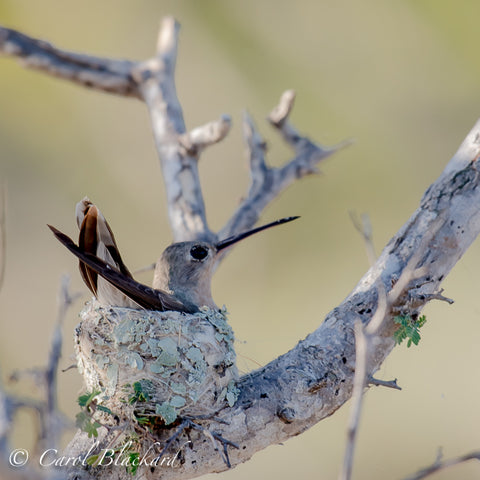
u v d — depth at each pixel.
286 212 15.38
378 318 5.35
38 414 4.29
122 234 15.13
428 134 15.44
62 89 15.41
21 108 15.31
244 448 6.29
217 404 6.32
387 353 6.45
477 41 15.27
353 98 15.53
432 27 15.40
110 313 6.55
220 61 15.59
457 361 12.76
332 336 6.48
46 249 14.77
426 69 15.46
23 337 13.97
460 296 13.33
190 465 6.21
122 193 15.29
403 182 15.38
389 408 12.45
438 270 6.48
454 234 6.50
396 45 15.51
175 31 10.32
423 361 12.77
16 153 15.16
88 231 7.03
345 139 15.49
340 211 15.34
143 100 10.06
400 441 12.23
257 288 15.05
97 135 15.41
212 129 9.11
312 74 15.58
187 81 15.61
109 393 6.31
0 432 4.12
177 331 6.50
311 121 15.51
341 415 12.21
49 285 14.41
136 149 15.36
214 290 15.02
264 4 15.58
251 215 9.52
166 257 8.28
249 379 6.48
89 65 10.06
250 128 9.87
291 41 15.59
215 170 15.38
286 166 9.84
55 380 4.36
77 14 15.53
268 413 6.31
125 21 15.58
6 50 9.93
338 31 15.55
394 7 15.44
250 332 14.82
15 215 14.85
